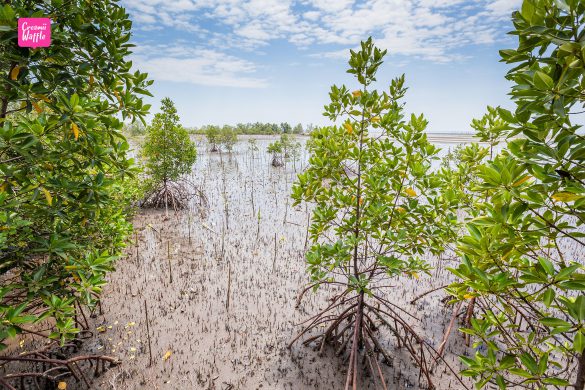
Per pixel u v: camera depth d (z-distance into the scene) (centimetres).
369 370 397
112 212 420
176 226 928
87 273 316
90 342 423
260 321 496
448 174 480
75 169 265
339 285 621
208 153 2878
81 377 363
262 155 2828
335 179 365
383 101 353
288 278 645
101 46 258
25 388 344
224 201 1230
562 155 139
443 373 395
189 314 505
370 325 449
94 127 267
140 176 1106
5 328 212
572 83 130
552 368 384
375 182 353
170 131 1086
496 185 160
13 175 230
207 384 368
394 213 361
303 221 1018
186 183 1438
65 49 241
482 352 427
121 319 479
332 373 393
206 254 742
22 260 275
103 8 265
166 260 697
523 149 156
